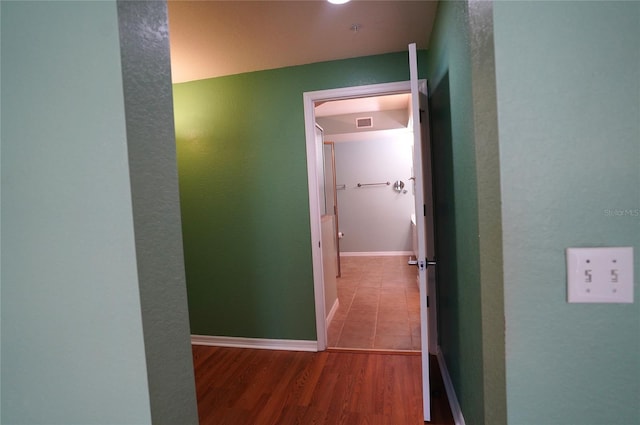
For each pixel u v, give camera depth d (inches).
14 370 30.6
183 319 32.9
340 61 99.2
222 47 87.8
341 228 258.4
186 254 114.7
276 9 71.2
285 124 104.3
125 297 27.6
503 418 27.0
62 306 29.0
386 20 78.2
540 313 25.0
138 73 28.1
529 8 23.9
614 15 23.0
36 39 27.6
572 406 25.1
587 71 23.5
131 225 26.9
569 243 24.2
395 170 249.0
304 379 89.8
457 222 63.1
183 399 32.7
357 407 76.8
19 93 28.2
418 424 70.2
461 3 51.3
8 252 29.6
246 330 111.8
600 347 24.5
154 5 30.7
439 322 97.8
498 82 24.5
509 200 24.8
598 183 23.7
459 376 67.6
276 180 106.3
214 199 111.1
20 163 28.6
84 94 26.9
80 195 27.6
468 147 50.8
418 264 69.5
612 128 23.4
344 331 120.3
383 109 203.3
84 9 26.5
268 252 108.6
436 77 80.7
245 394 83.9
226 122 108.1
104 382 28.9
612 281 23.9
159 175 30.3
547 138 24.1
